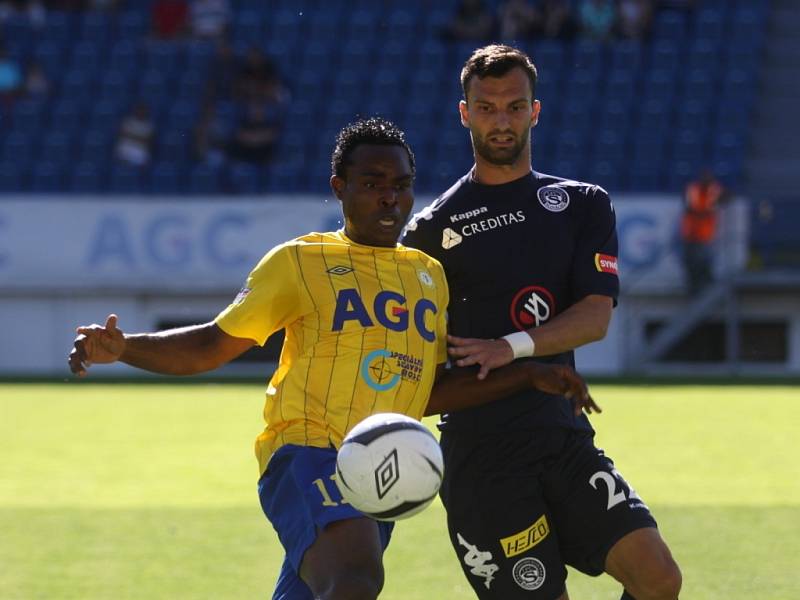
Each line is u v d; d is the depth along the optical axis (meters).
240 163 84.19
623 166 82.69
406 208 18.19
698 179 81.12
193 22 94.38
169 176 82.38
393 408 17.61
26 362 76.75
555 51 89.31
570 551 19.27
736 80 88.00
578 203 19.62
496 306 19.48
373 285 17.84
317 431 17.36
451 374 18.64
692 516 32.94
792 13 93.81
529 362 18.31
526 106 19.23
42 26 94.88
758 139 86.56
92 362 17.20
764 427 49.00
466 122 19.97
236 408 56.88
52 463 42.31
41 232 76.44
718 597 24.91
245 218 75.62
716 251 73.25
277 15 95.69
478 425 19.08
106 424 51.69
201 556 28.98
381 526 17.75
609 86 87.50
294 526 16.89
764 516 32.91
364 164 17.84
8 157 85.75
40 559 28.70
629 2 91.31
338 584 15.91
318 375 17.50
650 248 73.75
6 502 35.72
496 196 19.61
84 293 76.44
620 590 25.95
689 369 73.25
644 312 74.44
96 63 92.44
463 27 91.81
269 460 17.67
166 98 89.44
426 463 15.94
